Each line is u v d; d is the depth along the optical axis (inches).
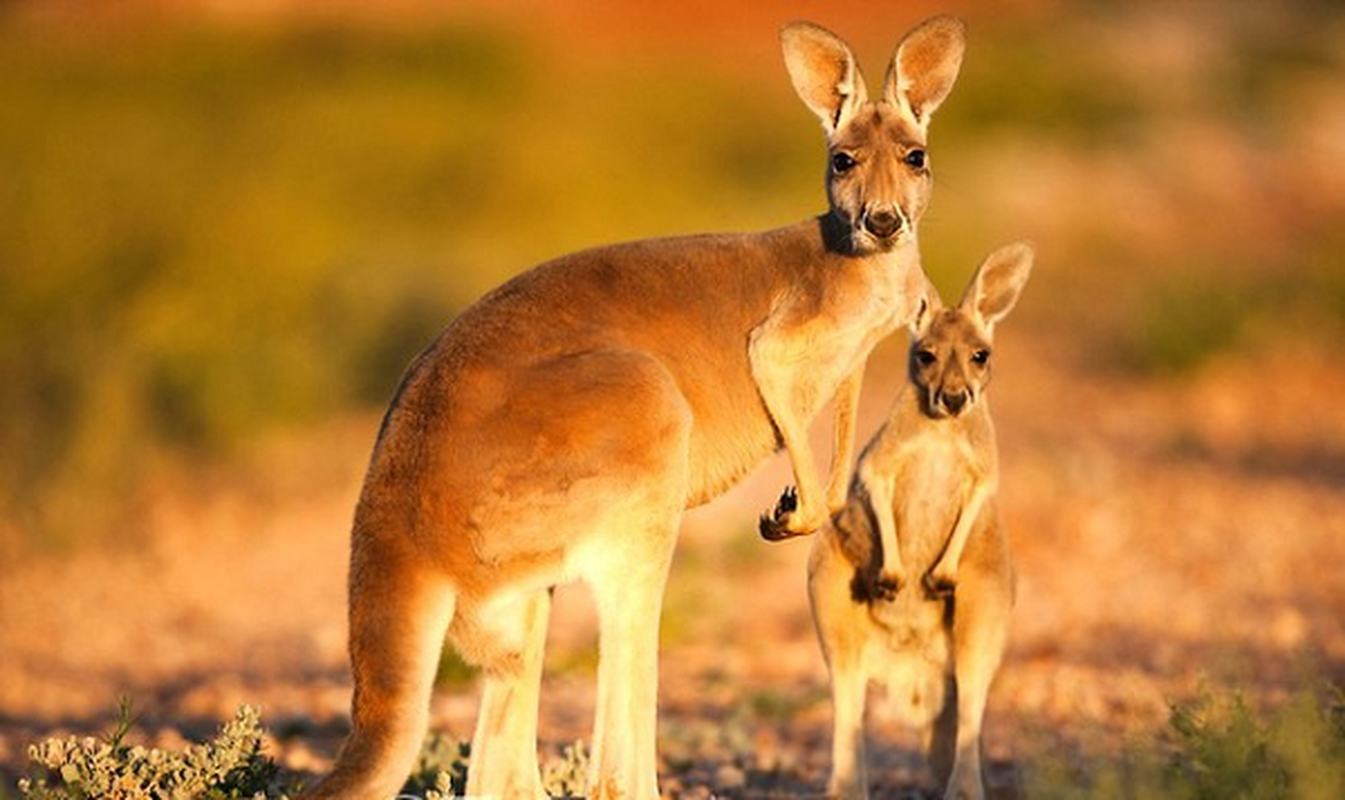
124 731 309.6
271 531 723.4
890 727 439.8
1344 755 290.5
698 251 311.3
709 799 351.9
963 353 343.0
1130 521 655.1
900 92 318.0
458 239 1080.2
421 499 276.1
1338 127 1638.8
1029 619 537.0
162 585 647.1
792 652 517.0
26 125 1069.8
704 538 639.8
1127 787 302.2
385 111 1209.4
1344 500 685.9
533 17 1700.3
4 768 390.9
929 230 1168.2
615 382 285.4
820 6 1815.9
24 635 576.1
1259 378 950.4
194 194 964.0
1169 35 1909.4
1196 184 1457.9
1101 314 1130.0
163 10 1455.5
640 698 286.2
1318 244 1278.3
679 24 1753.2
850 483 352.2
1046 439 812.6
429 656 271.7
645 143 1359.5
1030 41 1739.7
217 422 846.5
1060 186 1405.0
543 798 298.4
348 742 265.0
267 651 551.2
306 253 957.8
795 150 1397.6
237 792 297.7
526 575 281.9
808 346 310.0
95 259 900.0
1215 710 315.3
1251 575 581.3
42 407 813.9
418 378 286.7
